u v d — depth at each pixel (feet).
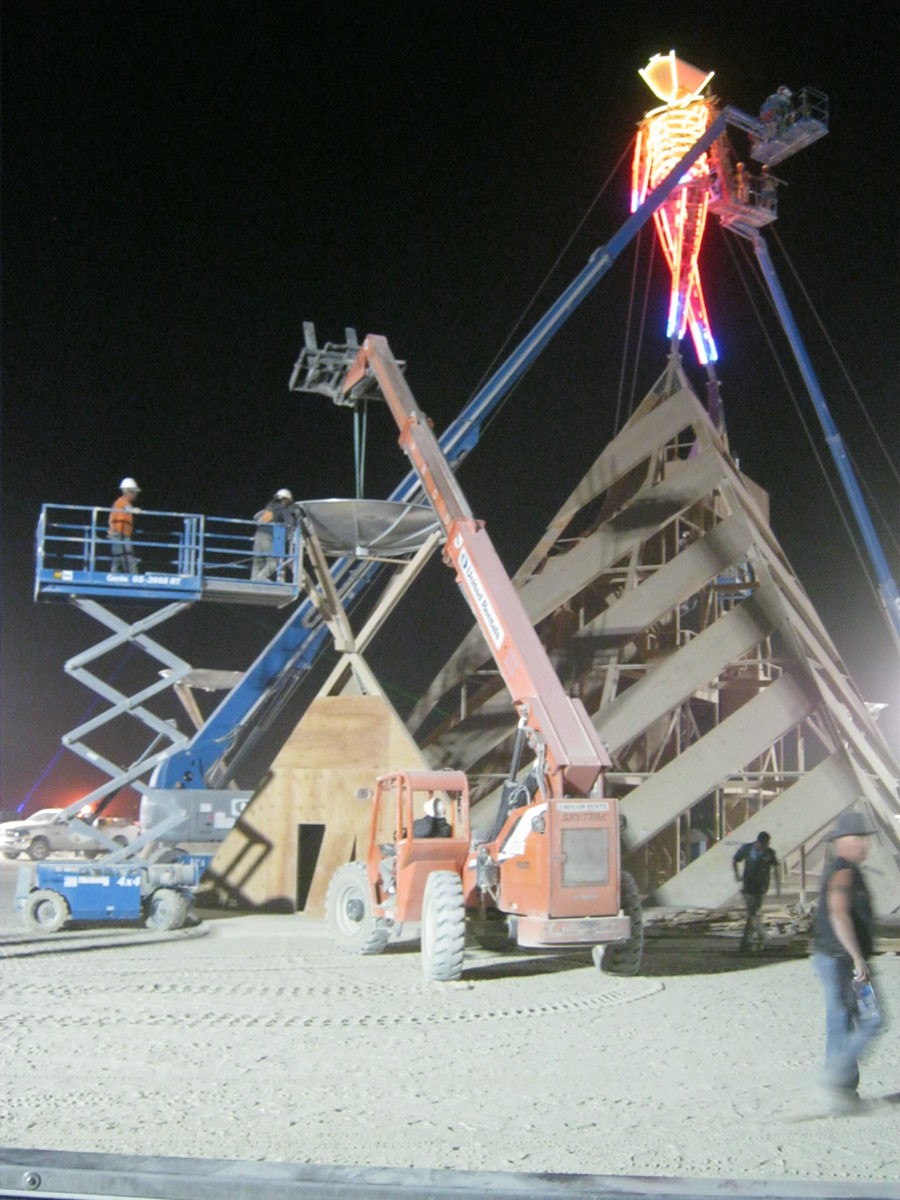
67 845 111.86
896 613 111.04
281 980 39.99
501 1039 30.19
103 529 63.21
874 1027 22.26
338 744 64.54
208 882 65.98
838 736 67.10
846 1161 19.33
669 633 89.04
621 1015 34.22
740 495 84.43
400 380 63.05
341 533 68.74
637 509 81.35
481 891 44.27
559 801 40.32
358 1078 25.25
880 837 63.41
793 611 75.15
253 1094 23.57
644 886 82.99
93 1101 22.82
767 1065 27.20
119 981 38.99
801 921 61.57
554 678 44.42
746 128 112.98
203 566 64.18
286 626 74.64
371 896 47.42
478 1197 12.44
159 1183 12.90
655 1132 21.01
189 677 83.15
